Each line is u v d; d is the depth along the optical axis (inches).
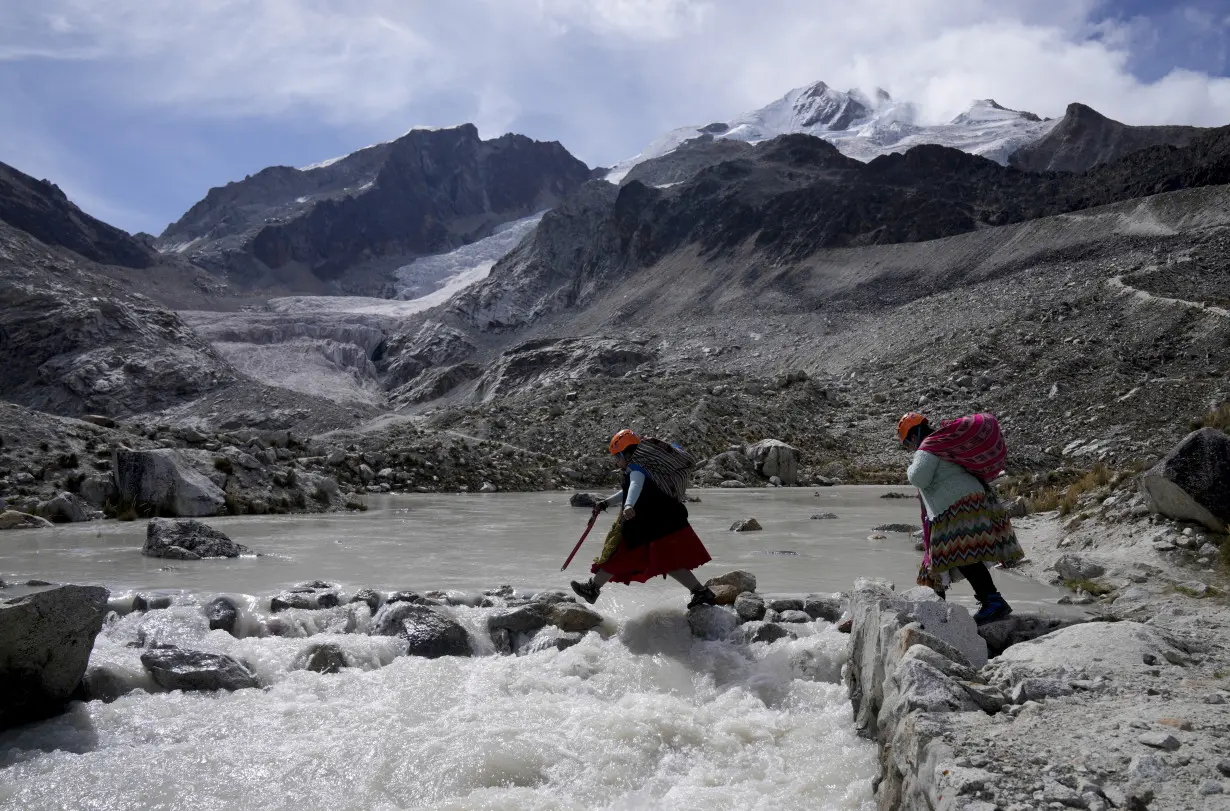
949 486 202.7
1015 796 98.4
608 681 191.0
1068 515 367.9
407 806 134.7
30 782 141.9
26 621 169.0
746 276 4394.7
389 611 224.1
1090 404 1349.7
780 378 1694.1
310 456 799.7
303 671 199.9
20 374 4060.0
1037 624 204.4
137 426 705.6
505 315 5851.4
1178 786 99.7
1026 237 3464.6
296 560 325.1
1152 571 263.7
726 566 308.3
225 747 156.9
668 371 3088.1
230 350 5526.6
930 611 167.3
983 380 1595.7
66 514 483.5
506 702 178.7
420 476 818.8
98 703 179.5
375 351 5984.3
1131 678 140.8
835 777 142.7
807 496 790.5
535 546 372.5
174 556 326.3
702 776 145.5
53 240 7160.4
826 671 195.6
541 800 133.8
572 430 1259.2
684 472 223.1
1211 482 286.5
